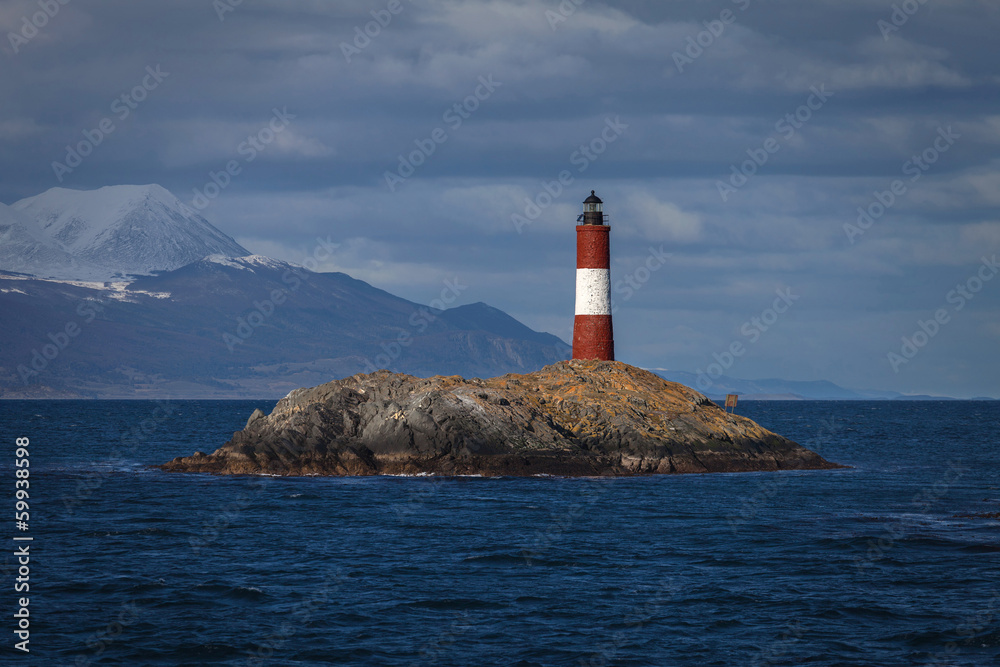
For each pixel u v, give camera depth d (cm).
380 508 8756
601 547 7025
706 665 4559
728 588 5841
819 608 5422
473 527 7800
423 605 5472
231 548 6981
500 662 4588
